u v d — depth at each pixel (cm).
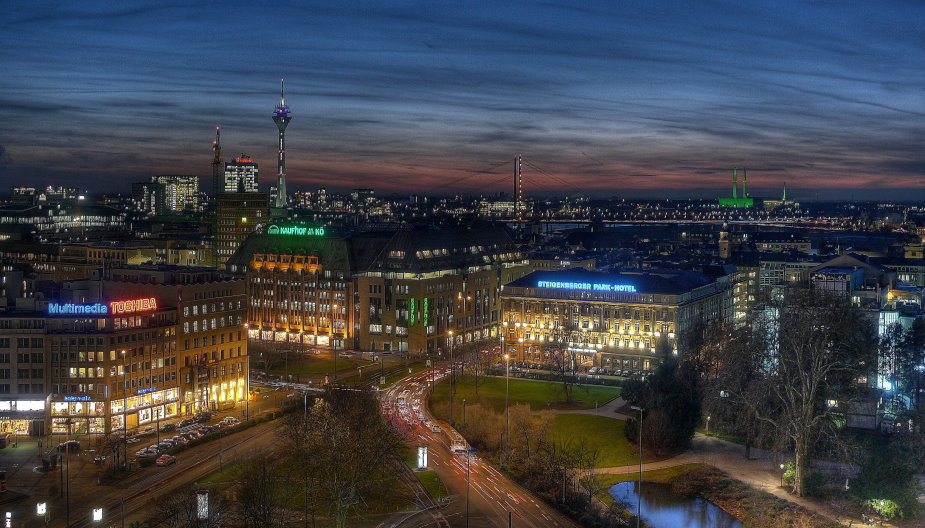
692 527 19150
